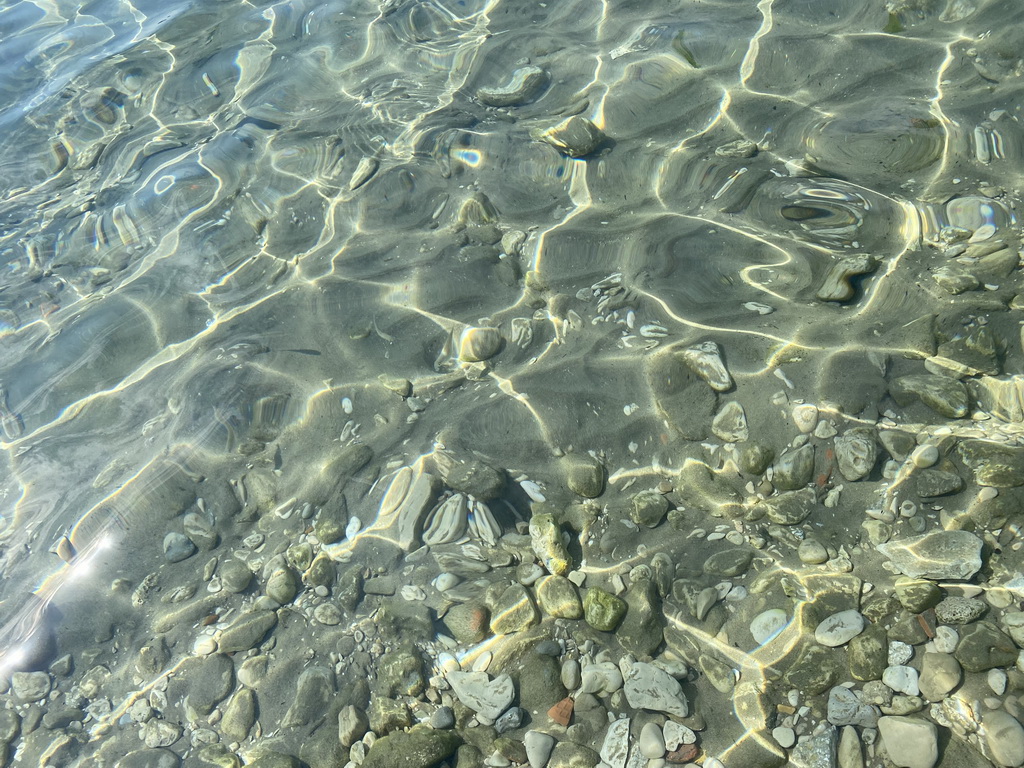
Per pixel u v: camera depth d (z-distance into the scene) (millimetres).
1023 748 885
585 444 1211
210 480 1251
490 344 1326
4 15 2428
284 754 1022
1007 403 1119
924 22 1630
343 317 1407
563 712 1014
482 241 1480
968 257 1261
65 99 1994
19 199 1747
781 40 1674
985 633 960
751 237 1372
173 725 1070
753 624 1037
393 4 2096
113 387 1375
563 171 1561
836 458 1125
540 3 1985
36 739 1070
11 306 1521
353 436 1267
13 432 1342
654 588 1083
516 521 1165
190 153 1750
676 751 966
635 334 1290
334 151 1685
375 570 1148
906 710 939
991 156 1378
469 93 1765
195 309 1468
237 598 1152
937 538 1042
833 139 1470
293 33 2068
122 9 2389
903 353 1186
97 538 1209
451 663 1066
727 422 1179
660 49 1737
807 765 936
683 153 1532
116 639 1135
